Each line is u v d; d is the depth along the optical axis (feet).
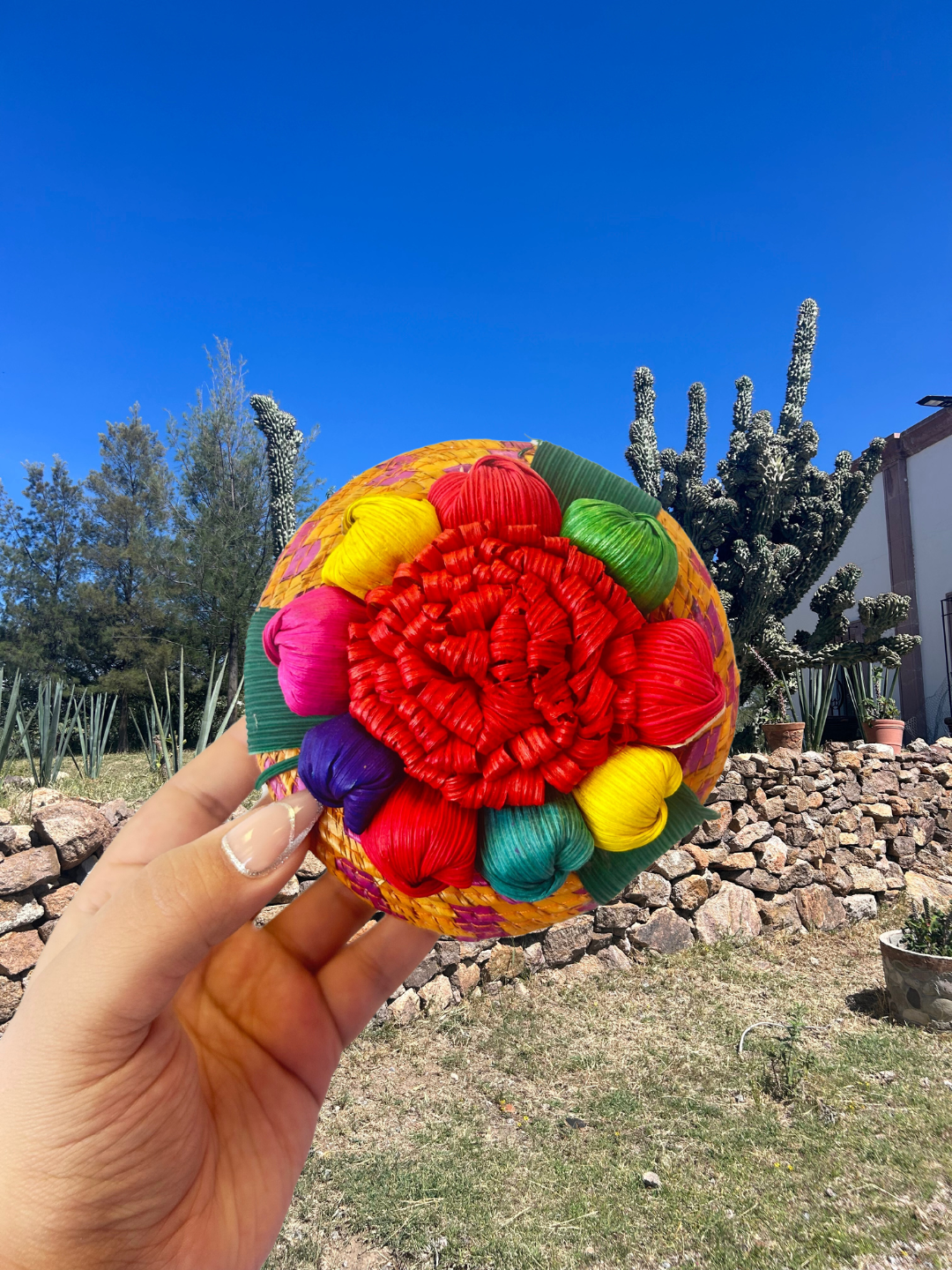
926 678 36.01
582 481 3.11
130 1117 2.75
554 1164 9.26
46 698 17.57
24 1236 2.66
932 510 36.06
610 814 2.49
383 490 3.04
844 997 14.40
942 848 22.77
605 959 15.29
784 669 23.03
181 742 17.34
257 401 24.26
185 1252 2.96
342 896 4.19
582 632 2.46
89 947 2.61
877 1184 8.93
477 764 2.39
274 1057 3.62
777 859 17.99
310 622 2.58
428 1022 12.63
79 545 67.36
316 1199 8.59
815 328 25.94
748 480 23.75
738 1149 9.60
